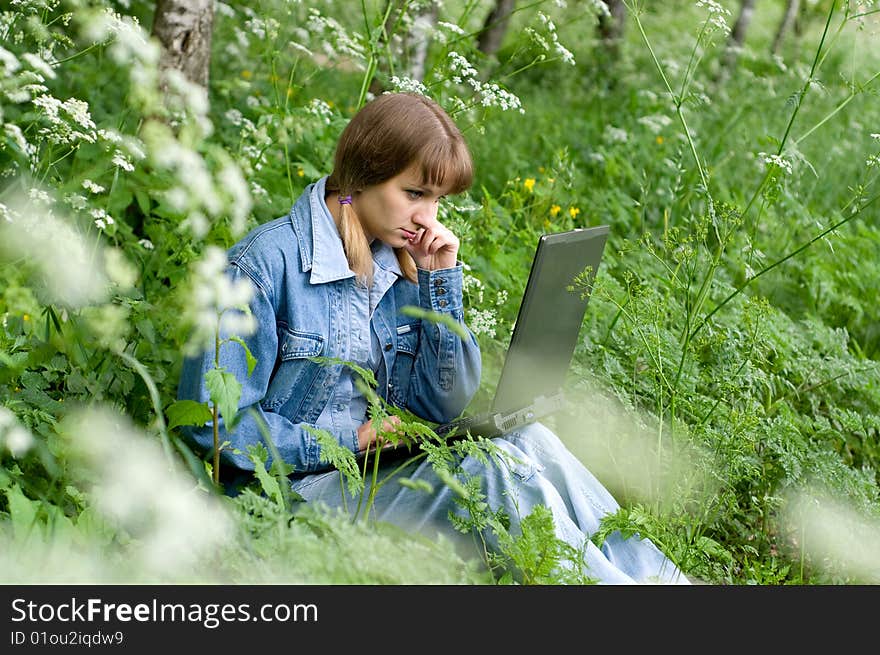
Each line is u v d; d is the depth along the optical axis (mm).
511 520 2930
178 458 2965
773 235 6895
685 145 6879
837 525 3842
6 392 2918
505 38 11469
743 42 13531
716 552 3428
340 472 3000
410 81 4875
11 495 2451
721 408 4129
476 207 5355
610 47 12117
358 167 3041
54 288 2959
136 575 2414
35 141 3594
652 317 4141
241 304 2537
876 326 6375
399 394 3398
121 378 3131
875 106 10789
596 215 6840
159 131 2621
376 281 3227
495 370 4590
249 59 7660
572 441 4109
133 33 3291
